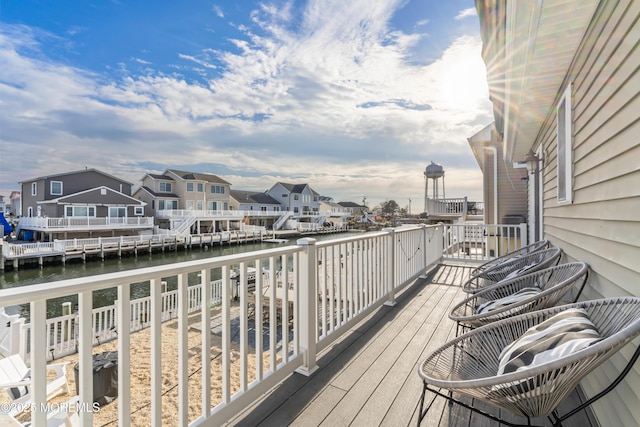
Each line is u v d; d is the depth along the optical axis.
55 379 3.42
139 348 4.77
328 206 49.03
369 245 3.17
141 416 3.02
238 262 1.62
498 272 3.07
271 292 1.90
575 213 2.34
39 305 0.93
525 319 1.60
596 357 0.98
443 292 4.00
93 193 22.06
